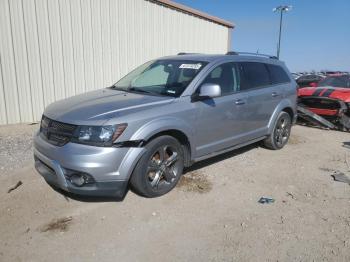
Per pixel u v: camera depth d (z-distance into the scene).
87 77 9.23
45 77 8.38
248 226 3.75
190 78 4.85
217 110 4.99
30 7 7.85
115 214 3.93
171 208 4.11
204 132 4.85
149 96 4.63
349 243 3.47
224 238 3.52
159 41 11.15
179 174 4.58
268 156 6.30
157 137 4.23
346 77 9.90
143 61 10.71
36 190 4.47
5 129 7.50
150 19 10.67
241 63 5.71
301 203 4.36
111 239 3.46
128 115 3.95
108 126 3.77
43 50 8.23
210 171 5.35
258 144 7.08
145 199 4.29
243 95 5.52
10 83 7.81
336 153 6.72
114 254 3.23
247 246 3.39
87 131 3.76
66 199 4.24
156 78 5.29
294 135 8.25
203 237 3.53
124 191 4.01
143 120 4.02
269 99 6.16
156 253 3.25
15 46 7.76
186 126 4.51
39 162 4.34
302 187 4.88
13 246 3.32
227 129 5.28
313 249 3.36
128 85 5.38
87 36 9.03
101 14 9.25
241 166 5.66
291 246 3.40
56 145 3.93
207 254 3.25
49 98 8.54
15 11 7.63
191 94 4.68
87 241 3.42
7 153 5.88
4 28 7.53
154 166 4.24
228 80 5.35
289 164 5.88
